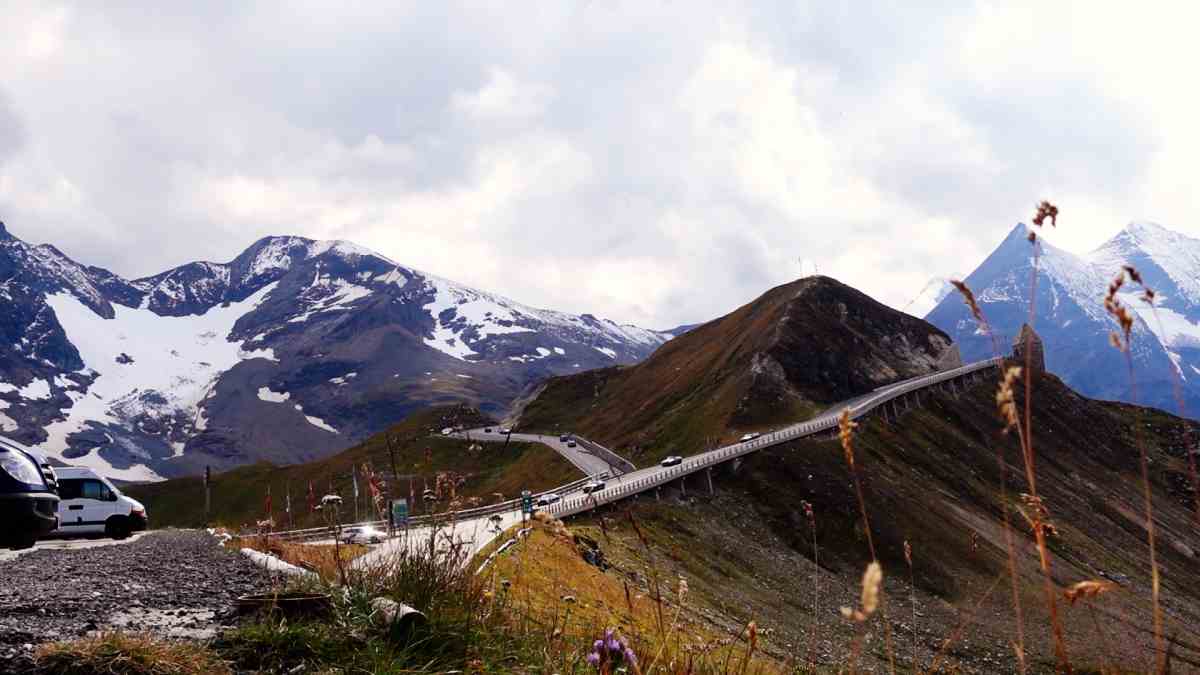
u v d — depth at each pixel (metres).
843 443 2.87
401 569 8.39
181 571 14.38
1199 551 136.00
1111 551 121.88
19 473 16.27
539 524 4.48
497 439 191.00
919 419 154.88
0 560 18.00
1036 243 2.96
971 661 41.56
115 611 9.84
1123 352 2.80
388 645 7.33
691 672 5.52
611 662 5.32
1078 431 186.12
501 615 8.05
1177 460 182.75
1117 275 2.78
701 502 97.00
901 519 101.56
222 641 7.50
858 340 189.75
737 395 161.38
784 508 99.12
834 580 84.88
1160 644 3.06
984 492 130.00
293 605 8.22
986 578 90.19
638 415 192.12
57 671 6.50
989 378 192.38
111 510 36.06
